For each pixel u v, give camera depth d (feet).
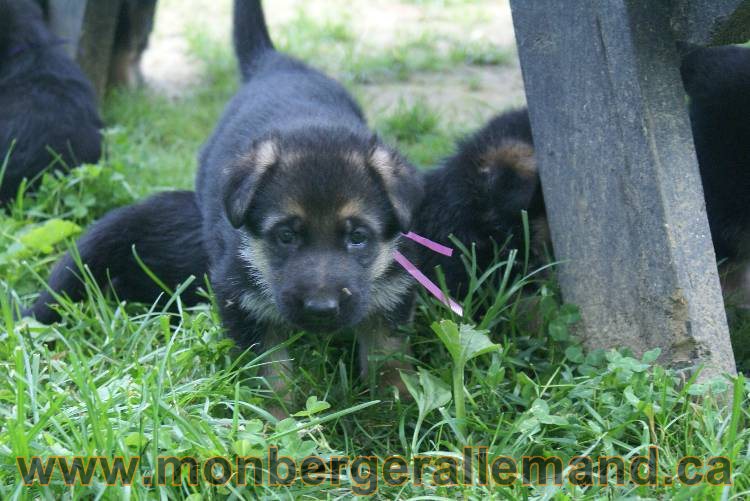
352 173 3.64
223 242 3.85
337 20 7.88
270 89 4.45
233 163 3.71
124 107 5.94
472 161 4.16
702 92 4.10
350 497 3.32
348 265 3.59
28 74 5.02
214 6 8.58
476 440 3.50
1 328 3.88
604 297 3.72
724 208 4.00
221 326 3.80
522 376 3.56
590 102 3.64
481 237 4.07
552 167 3.79
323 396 3.69
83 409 3.37
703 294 3.56
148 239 4.30
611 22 3.54
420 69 6.79
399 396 3.71
